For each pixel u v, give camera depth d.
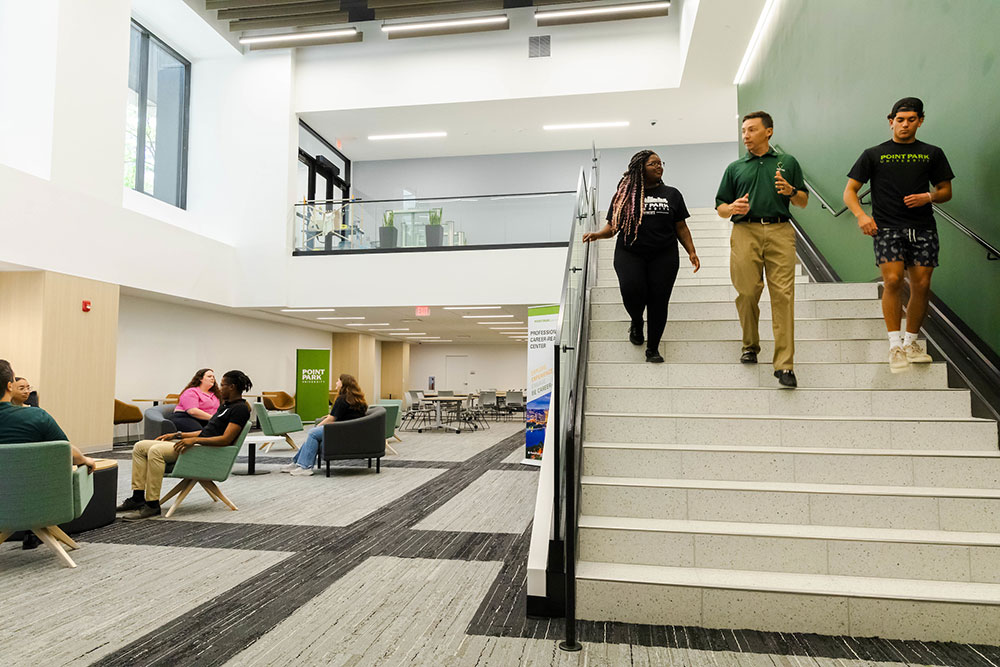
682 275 6.66
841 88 6.25
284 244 13.66
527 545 4.41
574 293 4.11
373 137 16.72
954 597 2.63
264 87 14.28
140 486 5.50
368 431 7.74
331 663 2.50
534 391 8.60
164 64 13.77
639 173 4.31
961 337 4.07
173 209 13.39
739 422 3.75
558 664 2.47
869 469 3.36
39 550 4.23
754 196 4.07
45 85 9.21
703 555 3.02
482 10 13.17
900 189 3.74
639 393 4.14
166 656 2.58
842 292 5.09
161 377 12.86
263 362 16.64
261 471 8.13
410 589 3.44
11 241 8.41
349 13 13.28
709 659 2.49
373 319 16.30
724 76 13.04
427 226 13.15
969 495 3.06
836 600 2.70
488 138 16.83
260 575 3.69
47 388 8.99
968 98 4.12
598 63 14.03
